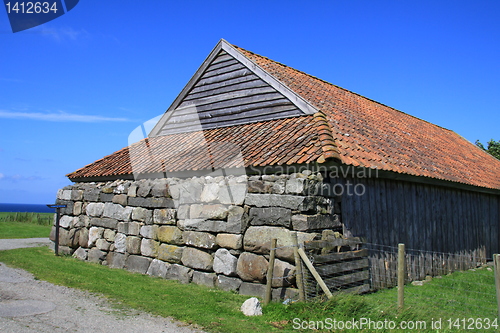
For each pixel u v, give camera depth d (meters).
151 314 5.48
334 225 6.78
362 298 5.68
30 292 6.35
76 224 11.33
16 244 12.88
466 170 11.53
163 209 8.77
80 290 6.69
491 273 10.23
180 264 8.28
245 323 5.26
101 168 11.48
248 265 6.94
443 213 9.98
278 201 6.73
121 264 9.57
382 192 7.97
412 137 11.81
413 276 8.45
